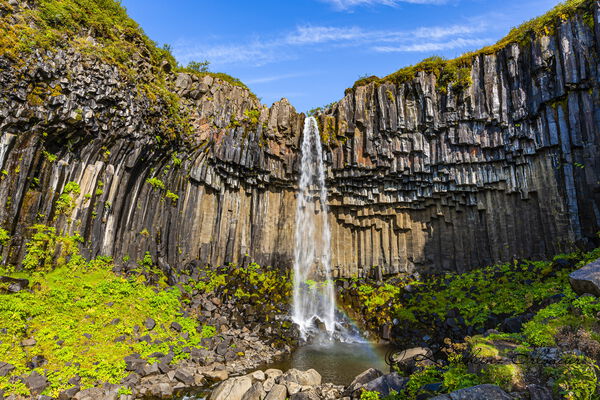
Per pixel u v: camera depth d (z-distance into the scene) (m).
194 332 15.65
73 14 16.72
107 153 17.25
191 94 22.30
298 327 18.89
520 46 20.59
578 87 18.06
